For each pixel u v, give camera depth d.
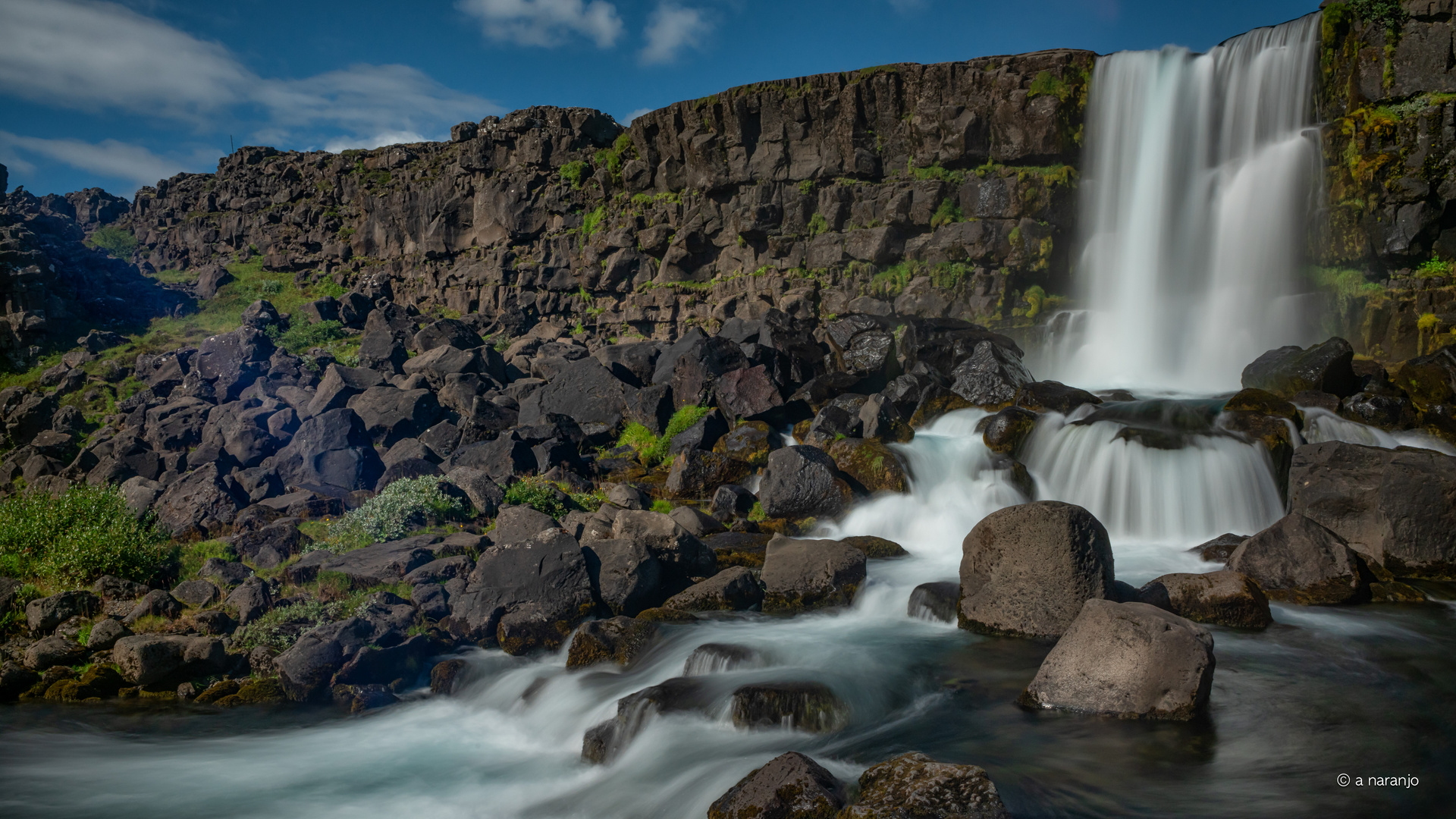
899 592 15.57
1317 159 27.44
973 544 14.09
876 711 11.21
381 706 13.19
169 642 13.72
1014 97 32.22
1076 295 32.50
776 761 8.82
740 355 28.14
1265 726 10.15
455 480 20.39
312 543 17.89
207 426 24.16
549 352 36.03
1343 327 26.67
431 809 10.23
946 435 23.56
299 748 11.92
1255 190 28.66
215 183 59.56
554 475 22.48
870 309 33.75
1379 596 14.57
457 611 15.16
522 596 15.23
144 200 63.72
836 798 8.35
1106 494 20.03
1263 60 29.03
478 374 29.50
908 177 34.41
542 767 11.27
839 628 14.52
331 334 36.91
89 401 28.52
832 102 35.22
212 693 13.38
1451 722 10.21
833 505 20.30
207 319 42.28
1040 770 9.30
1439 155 25.52
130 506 19.47
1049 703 10.84
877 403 23.22
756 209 36.22
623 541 16.02
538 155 43.91
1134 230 31.12
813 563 16.06
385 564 16.12
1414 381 21.78
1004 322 32.06
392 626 14.48
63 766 11.31
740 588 15.79
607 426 26.77
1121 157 31.42
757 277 36.81
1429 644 12.65
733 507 20.89
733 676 12.09
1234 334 28.70
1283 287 28.16
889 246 34.09
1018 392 24.03
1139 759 9.48
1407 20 26.55
